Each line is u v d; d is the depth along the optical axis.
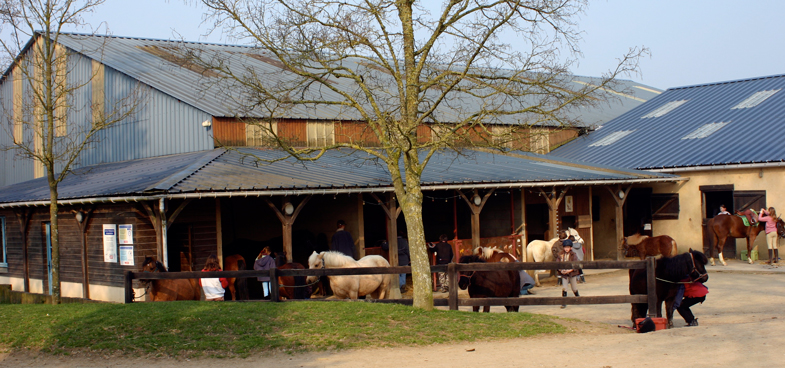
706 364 7.73
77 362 8.84
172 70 25.39
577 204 23.62
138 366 8.55
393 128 11.34
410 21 11.49
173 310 11.06
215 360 8.71
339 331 9.82
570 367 7.87
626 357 8.28
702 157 24.28
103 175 20.66
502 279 12.24
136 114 24.36
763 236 22.75
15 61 14.27
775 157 21.95
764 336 9.11
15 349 9.56
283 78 23.11
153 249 15.15
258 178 15.62
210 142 21.59
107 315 10.85
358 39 11.62
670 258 10.89
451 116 23.95
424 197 24.17
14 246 20.78
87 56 24.86
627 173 23.56
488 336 9.84
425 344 9.37
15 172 29.88
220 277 12.34
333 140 23.45
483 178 18.56
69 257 17.58
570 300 11.01
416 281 11.41
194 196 13.89
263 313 10.84
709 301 14.87
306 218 19.80
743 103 29.30
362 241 18.03
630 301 10.88
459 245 19.38
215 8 11.21
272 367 8.31
